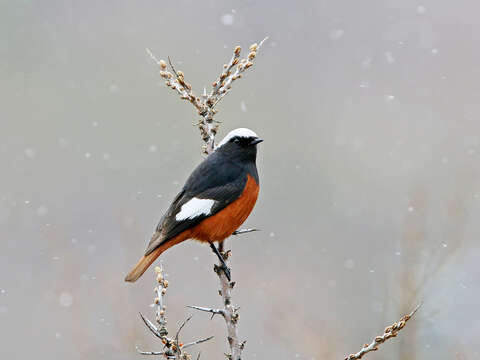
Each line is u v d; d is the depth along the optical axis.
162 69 8.70
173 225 9.09
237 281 13.78
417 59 21.52
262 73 20.97
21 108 20.19
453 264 12.61
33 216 16.88
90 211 16.81
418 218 11.99
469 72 21.00
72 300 12.34
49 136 19.12
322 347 11.02
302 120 19.53
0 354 12.95
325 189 17.61
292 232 16.38
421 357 10.75
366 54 21.67
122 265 13.79
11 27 21.78
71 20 22.14
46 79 20.52
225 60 21.02
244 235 15.67
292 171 18.19
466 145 17.95
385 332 6.64
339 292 13.57
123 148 18.80
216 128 9.12
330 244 15.70
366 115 19.62
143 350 11.20
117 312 11.77
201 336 11.59
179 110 19.58
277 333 11.27
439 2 23.22
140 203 16.00
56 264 13.11
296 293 13.27
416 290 10.71
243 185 9.32
